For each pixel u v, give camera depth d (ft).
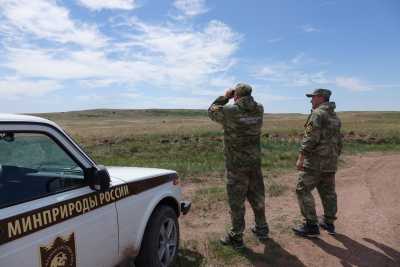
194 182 34.01
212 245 18.12
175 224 15.79
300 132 86.94
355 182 34.37
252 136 17.08
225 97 17.44
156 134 81.15
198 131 87.15
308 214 19.07
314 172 18.71
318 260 16.83
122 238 12.51
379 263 16.65
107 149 61.57
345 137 80.53
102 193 11.69
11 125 9.30
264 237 18.67
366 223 21.77
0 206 8.93
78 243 10.59
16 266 8.75
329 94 18.63
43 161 10.41
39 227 9.42
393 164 46.01
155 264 14.16
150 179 14.37
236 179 17.31
